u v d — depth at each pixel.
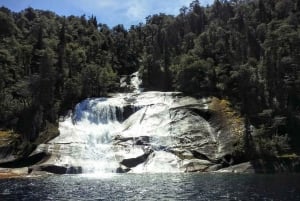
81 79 117.12
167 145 92.31
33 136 95.38
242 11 175.88
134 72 157.38
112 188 57.09
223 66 117.38
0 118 98.56
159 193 51.94
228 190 54.03
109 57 150.62
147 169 85.56
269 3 174.12
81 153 89.06
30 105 101.81
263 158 87.50
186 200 46.53
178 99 108.94
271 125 97.12
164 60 137.62
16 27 152.00
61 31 147.88
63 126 101.38
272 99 106.12
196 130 96.31
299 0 162.38
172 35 166.38
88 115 105.88
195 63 117.56
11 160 87.81
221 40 137.75
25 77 116.81
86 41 155.75
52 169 82.50
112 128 101.94
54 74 109.75
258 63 123.62
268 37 129.00
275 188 55.84
